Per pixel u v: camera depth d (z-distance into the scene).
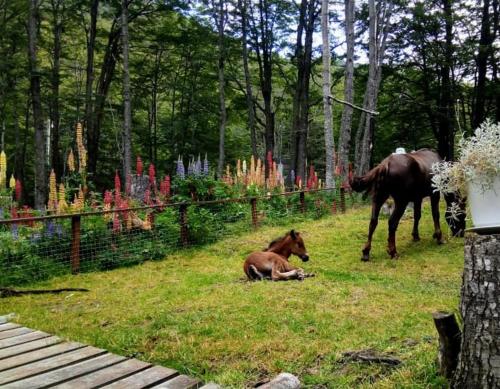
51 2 21.31
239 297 5.67
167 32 25.42
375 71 18.45
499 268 2.64
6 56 18.56
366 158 18.41
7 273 7.52
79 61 28.66
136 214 10.02
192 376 3.64
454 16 21.41
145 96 27.12
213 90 27.83
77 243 8.16
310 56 24.14
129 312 5.43
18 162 23.86
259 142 38.34
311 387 3.23
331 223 11.98
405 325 4.46
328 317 4.79
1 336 4.28
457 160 3.70
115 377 3.27
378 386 3.05
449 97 22.73
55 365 3.49
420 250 9.02
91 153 21.62
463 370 2.78
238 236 10.86
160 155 31.05
